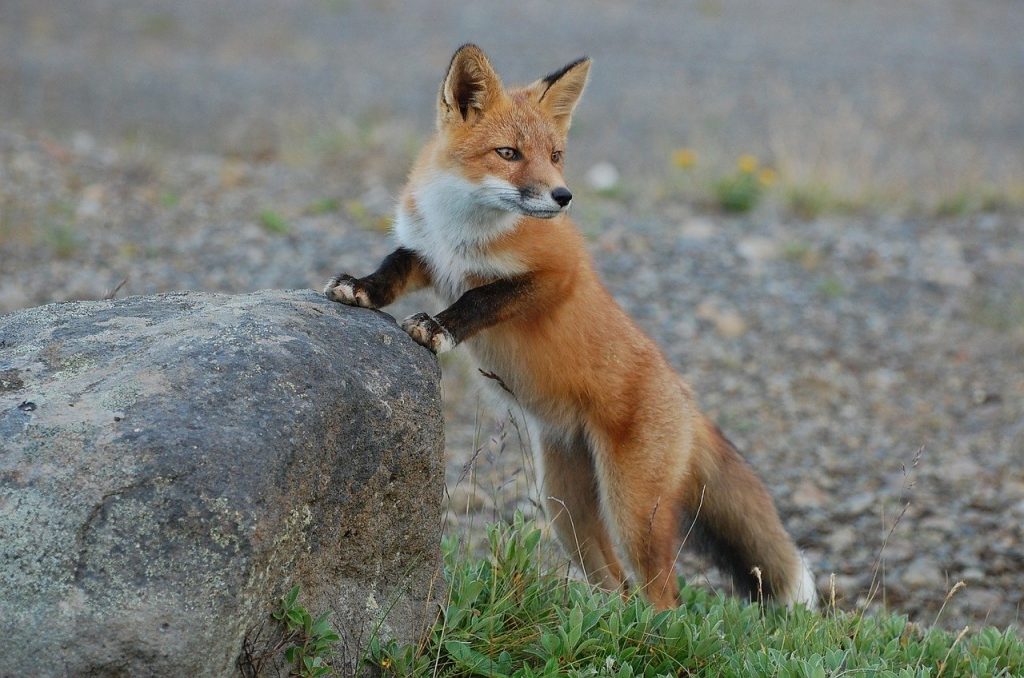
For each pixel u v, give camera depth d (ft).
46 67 112.47
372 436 19.72
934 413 48.73
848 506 40.57
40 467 16.83
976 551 37.14
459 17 151.94
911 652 25.71
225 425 17.69
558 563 27.91
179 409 17.75
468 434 43.93
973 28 158.51
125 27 137.39
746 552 30.76
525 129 27.09
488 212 26.73
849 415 48.44
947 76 127.24
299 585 18.26
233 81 111.75
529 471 38.83
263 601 17.46
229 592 16.62
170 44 129.59
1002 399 49.70
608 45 135.64
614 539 28.94
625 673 21.31
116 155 71.82
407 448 20.29
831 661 23.29
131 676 15.93
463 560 26.43
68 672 15.71
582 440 29.63
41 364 19.44
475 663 21.09
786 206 73.87
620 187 76.23
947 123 105.09
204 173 70.79
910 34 152.25
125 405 17.79
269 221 60.90
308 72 118.32
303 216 63.87
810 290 60.23
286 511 17.72
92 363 19.36
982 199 76.89
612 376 28.17
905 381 51.65
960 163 86.69
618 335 28.45
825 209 73.36
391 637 20.29
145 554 16.35
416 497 20.67
